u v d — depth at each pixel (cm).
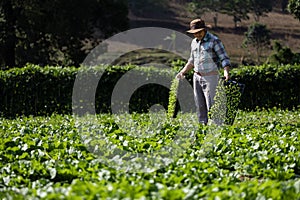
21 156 1229
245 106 2911
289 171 1091
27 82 2872
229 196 809
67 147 1354
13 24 4819
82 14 5016
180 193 805
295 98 2936
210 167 1069
